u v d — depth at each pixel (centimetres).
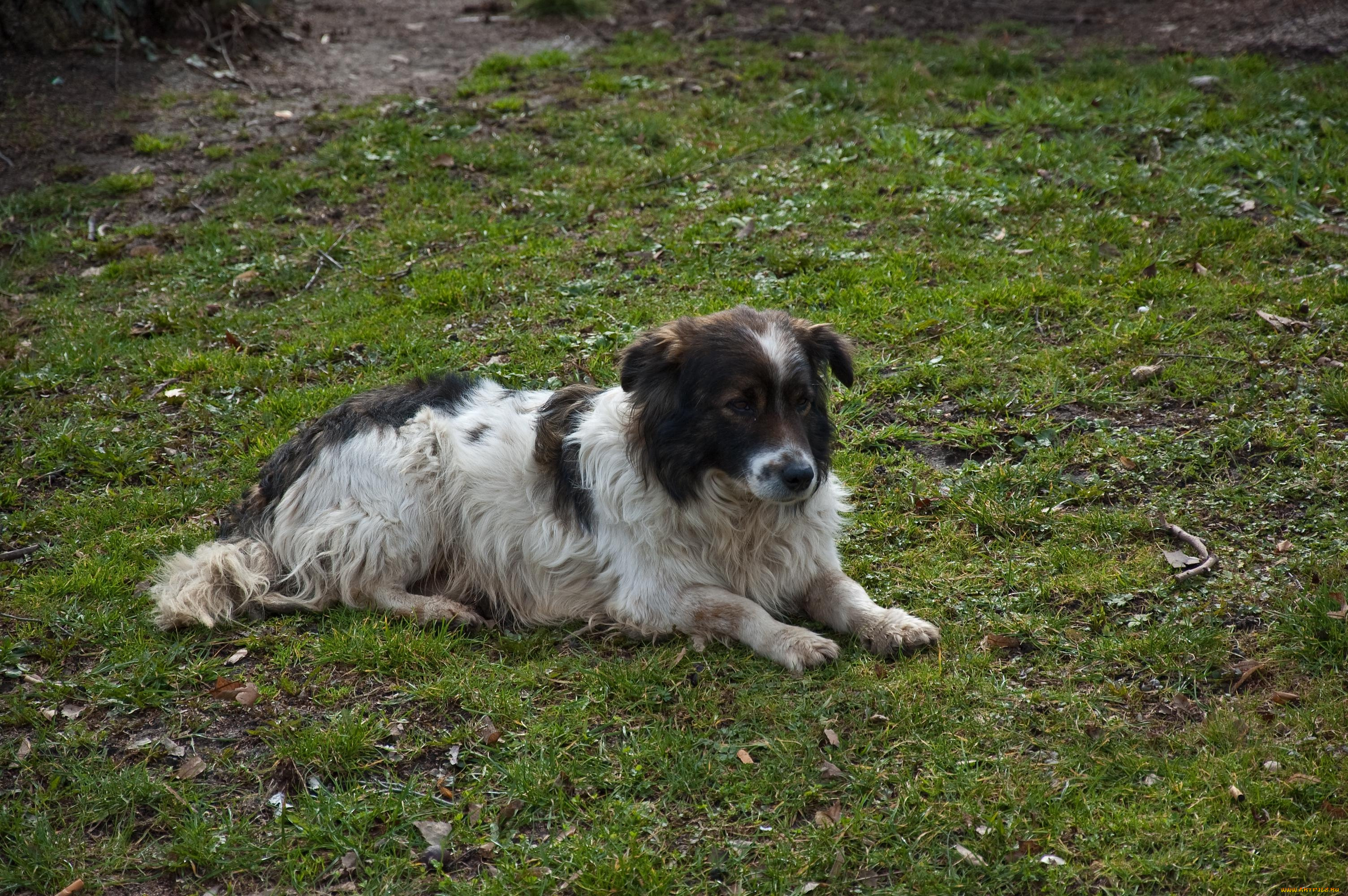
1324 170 830
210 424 644
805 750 376
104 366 708
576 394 493
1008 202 835
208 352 719
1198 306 675
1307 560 455
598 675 422
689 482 434
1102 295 704
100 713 418
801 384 423
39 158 1002
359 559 478
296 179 947
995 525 502
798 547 453
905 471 552
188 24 1238
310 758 385
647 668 421
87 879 343
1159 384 602
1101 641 422
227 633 464
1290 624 414
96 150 1016
